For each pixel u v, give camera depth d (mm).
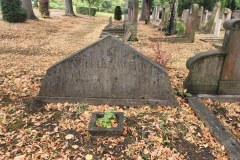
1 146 3523
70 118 4246
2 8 15070
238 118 4445
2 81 5969
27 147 3477
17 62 7758
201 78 5004
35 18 17953
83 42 11617
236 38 4645
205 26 15688
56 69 4523
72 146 3520
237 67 4895
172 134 3824
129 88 4594
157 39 11867
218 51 4809
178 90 5395
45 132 3844
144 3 26969
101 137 3705
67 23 19375
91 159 3275
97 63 4445
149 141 3645
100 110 4500
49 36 12930
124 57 4387
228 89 5105
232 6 20859
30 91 5406
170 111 4504
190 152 3416
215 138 3715
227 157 3318
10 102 4867
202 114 4262
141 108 4598
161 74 4480
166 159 3260
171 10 13727
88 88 4637
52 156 3297
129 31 11570
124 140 3656
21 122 4121
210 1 22297
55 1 45000
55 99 4711
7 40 11055
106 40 4320
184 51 9461
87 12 33531
